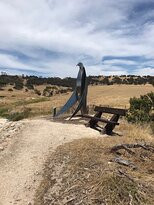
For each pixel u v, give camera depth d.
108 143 8.14
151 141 8.62
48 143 9.09
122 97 71.94
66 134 9.98
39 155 8.31
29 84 171.38
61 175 6.73
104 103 52.53
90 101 59.78
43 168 7.52
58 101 55.78
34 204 6.26
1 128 11.27
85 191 5.77
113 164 6.51
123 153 7.21
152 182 5.76
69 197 5.82
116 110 10.33
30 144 9.26
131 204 5.18
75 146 8.06
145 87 102.81
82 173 6.41
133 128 10.85
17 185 7.10
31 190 6.82
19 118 22.34
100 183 5.76
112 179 5.73
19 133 10.41
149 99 15.16
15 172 7.71
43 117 16.33
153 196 5.36
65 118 14.25
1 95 109.81
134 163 6.67
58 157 7.71
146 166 6.49
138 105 15.16
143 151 7.27
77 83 14.38
